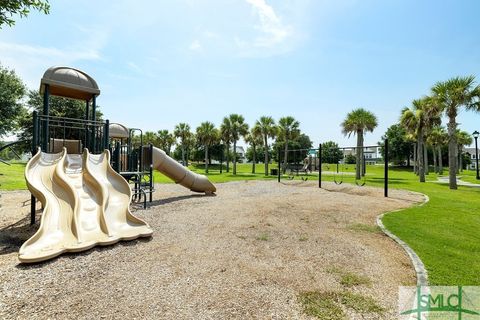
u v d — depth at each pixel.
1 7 4.48
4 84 19.78
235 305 2.69
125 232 4.83
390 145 50.03
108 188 5.82
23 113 21.80
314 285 3.15
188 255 4.04
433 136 34.47
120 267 3.55
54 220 4.54
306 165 35.69
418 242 4.71
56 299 2.73
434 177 26.91
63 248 3.93
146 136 51.28
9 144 6.83
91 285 3.04
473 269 3.61
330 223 6.07
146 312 2.53
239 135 32.28
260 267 3.64
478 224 5.95
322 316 2.54
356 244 4.62
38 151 5.81
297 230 5.46
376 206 8.23
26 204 8.34
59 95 8.62
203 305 2.68
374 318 2.53
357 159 21.64
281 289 3.04
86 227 4.62
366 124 23.80
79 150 7.67
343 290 3.05
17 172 19.14
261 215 6.80
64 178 5.43
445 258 4.00
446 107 15.38
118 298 2.77
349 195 10.95
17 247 4.47
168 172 10.65
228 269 3.55
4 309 2.53
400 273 3.52
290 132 30.59
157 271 3.45
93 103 8.09
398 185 15.94
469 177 27.28
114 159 8.28
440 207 7.95
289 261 3.87
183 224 5.89
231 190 13.33
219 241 4.73
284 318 2.50
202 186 11.33
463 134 44.81
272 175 29.00
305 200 9.34
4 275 3.24
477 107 14.68
